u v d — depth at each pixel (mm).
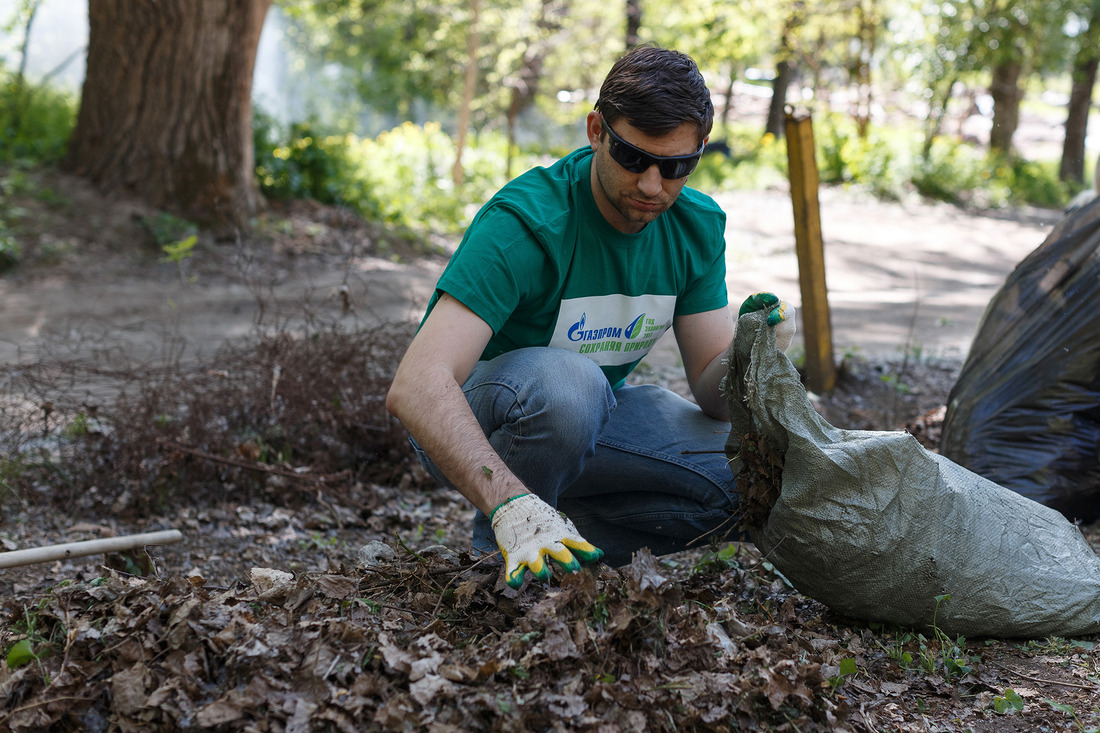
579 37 21422
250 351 4871
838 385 6602
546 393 2611
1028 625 2598
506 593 2416
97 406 4367
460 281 2502
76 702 1981
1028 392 3861
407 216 13758
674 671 2086
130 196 10969
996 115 23750
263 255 10781
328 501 4328
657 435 2943
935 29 20922
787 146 6098
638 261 2779
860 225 16953
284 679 1989
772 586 3000
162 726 1908
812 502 2486
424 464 3066
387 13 25484
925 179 20094
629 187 2492
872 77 24438
